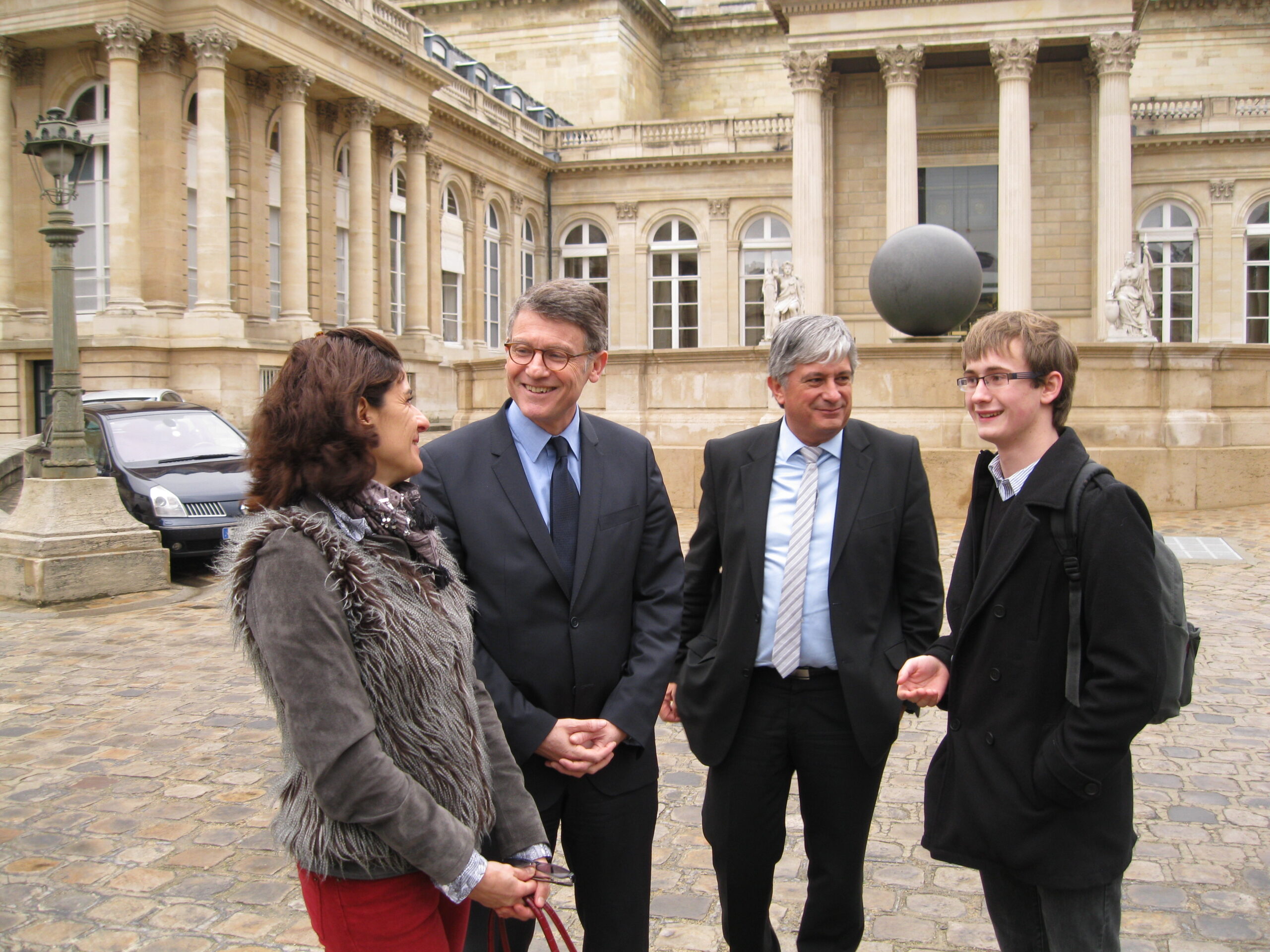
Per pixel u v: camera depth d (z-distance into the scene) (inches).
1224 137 1453.0
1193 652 119.8
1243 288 1472.7
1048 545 116.7
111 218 987.3
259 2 1040.8
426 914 97.3
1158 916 168.7
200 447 561.0
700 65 2000.5
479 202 1515.7
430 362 1322.6
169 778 235.1
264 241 1123.3
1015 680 118.5
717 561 158.2
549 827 131.0
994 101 1366.9
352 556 92.4
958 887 181.6
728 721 146.4
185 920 171.5
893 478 148.6
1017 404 120.1
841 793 145.4
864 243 1384.1
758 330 1627.7
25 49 1052.5
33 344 1024.2
